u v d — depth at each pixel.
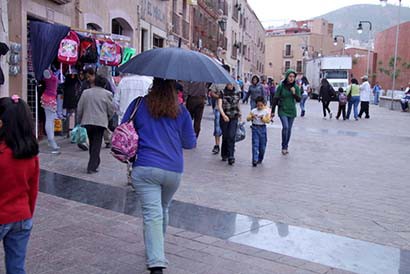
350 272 4.37
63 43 9.91
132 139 3.95
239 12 52.00
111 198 6.52
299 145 12.72
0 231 3.03
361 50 76.88
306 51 79.62
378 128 18.36
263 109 9.43
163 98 4.02
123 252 4.63
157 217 3.93
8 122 3.00
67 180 7.40
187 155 10.45
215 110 10.66
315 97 50.81
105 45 11.45
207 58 4.13
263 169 9.14
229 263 4.47
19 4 9.82
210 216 5.90
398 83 54.84
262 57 79.12
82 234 5.09
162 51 4.07
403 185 8.21
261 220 5.82
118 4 15.89
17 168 3.02
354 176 8.84
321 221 5.89
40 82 10.71
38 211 5.81
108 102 7.86
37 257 4.42
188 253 4.68
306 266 4.47
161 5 21.75
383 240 5.29
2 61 9.30
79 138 9.45
